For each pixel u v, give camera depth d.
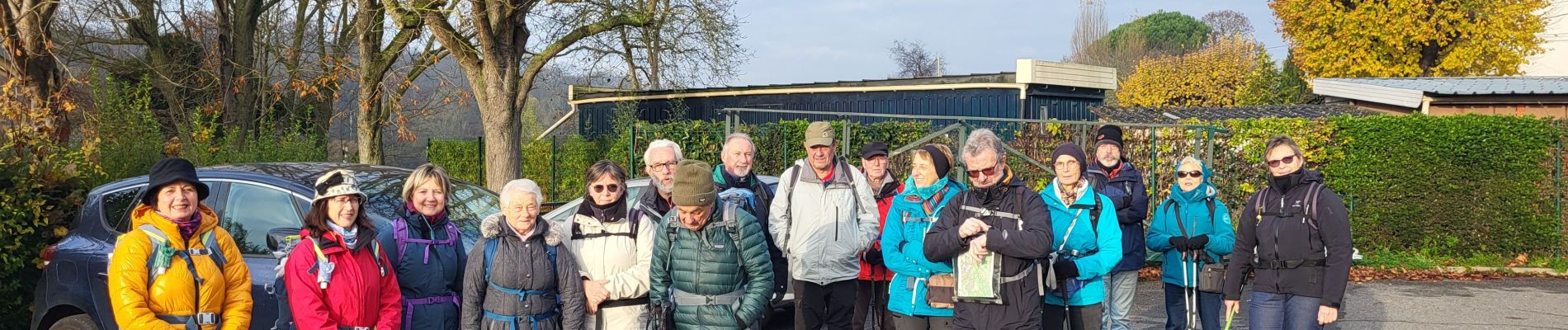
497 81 15.23
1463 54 25.69
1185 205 6.09
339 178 4.16
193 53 20.48
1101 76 18.27
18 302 6.64
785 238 5.61
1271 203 5.14
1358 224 11.71
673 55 18.16
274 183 6.08
